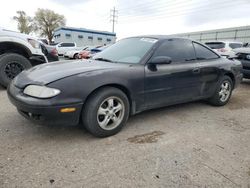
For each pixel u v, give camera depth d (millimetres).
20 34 5191
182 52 3574
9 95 2723
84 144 2566
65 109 2373
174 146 2613
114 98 2740
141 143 2652
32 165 2107
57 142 2590
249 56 6039
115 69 2773
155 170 2115
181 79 3436
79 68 2713
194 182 1962
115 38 31906
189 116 3701
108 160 2254
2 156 2238
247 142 2795
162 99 3285
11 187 1796
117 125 2846
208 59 3979
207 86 3930
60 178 1937
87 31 29375
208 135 2969
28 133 2791
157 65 3145
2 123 3062
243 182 1987
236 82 4523
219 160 2340
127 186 1876
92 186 1856
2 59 4773
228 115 3840
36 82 2443
